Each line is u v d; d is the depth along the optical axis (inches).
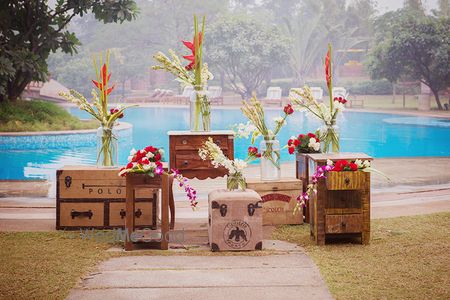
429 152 531.2
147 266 176.2
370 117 920.3
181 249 197.8
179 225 234.7
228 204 193.8
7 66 670.5
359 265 174.4
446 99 1220.5
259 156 238.5
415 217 237.6
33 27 740.7
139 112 1104.8
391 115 963.3
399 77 1138.7
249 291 152.7
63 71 1619.1
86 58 1656.0
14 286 155.6
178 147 227.0
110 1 725.3
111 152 231.3
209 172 227.9
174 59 239.8
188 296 149.0
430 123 807.7
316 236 201.2
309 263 178.1
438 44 1053.2
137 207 224.8
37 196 297.3
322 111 235.9
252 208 194.1
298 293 150.8
